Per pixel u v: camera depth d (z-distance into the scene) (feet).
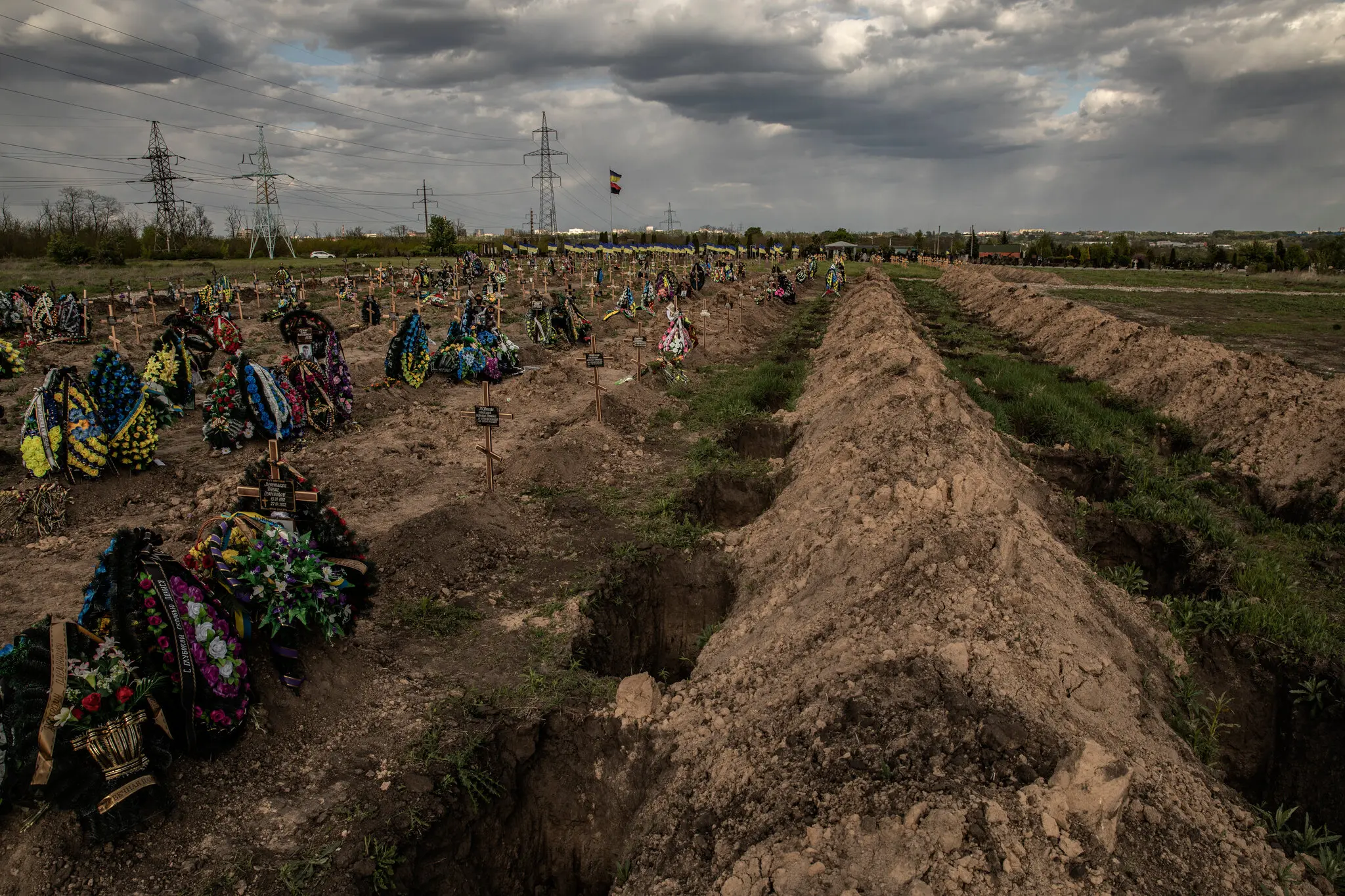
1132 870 14.35
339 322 105.29
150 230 248.32
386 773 19.45
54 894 15.92
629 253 254.88
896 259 300.20
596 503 37.29
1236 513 40.50
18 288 103.09
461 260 170.19
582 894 21.04
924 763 16.22
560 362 66.95
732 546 33.47
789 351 84.28
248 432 44.83
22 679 16.80
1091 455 44.68
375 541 31.37
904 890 13.83
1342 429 43.06
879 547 25.77
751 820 16.90
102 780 16.72
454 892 18.44
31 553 31.89
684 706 22.18
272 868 16.71
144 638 18.03
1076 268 253.03
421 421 50.98
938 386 44.27
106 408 38.29
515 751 21.12
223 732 18.78
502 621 27.14
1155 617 26.81
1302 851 17.92
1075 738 16.83
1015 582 22.08
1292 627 26.68
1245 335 93.71
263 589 20.17
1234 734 24.53
